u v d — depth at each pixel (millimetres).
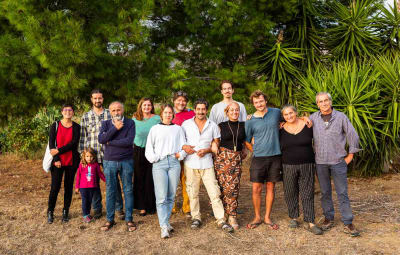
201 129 4324
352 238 3869
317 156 4047
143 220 4613
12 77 5199
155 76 6062
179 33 6996
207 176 4316
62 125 4430
